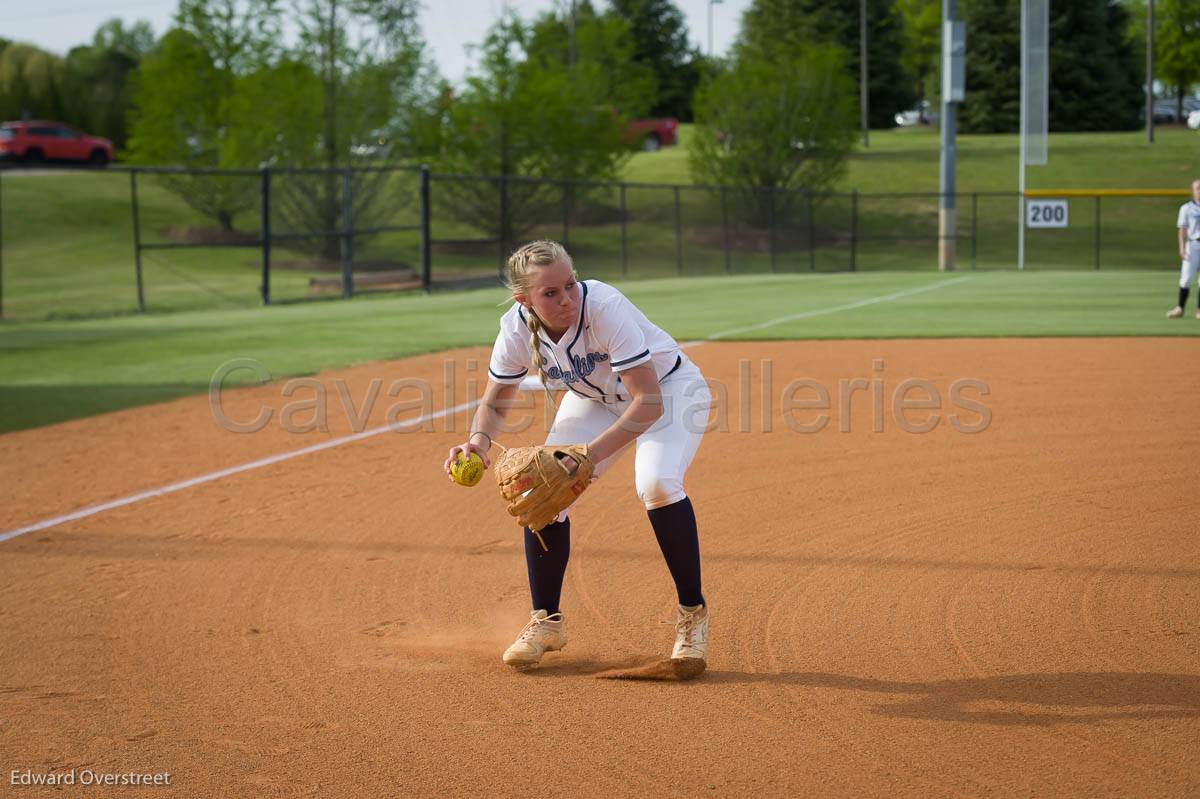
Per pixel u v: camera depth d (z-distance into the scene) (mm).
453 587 5180
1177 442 7672
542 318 3879
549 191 34031
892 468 7191
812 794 3084
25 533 6234
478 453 4254
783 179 39844
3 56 56062
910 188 47469
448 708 3783
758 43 61750
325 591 5152
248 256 33969
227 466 7812
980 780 3133
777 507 6320
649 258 35656
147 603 5035
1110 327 14531
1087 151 51562
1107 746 3318
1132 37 62031
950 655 4109
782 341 13711
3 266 30734
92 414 9938
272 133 31203
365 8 31906
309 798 3146
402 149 33625
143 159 34656
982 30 62031
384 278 26547
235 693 3969
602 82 39125
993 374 10727
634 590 5016
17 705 3891
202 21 34375
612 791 3139
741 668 4074
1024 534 5645
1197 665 3930
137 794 3193
